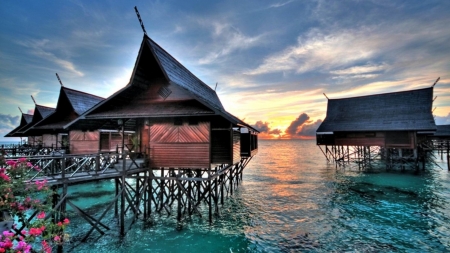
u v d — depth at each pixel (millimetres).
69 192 20594
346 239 12039
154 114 12414
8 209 6652
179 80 14078
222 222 14188
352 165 37219
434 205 16688
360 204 17422
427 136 37906
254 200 19188
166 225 13508
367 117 30953
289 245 11523
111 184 23547
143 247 11102
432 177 25656
